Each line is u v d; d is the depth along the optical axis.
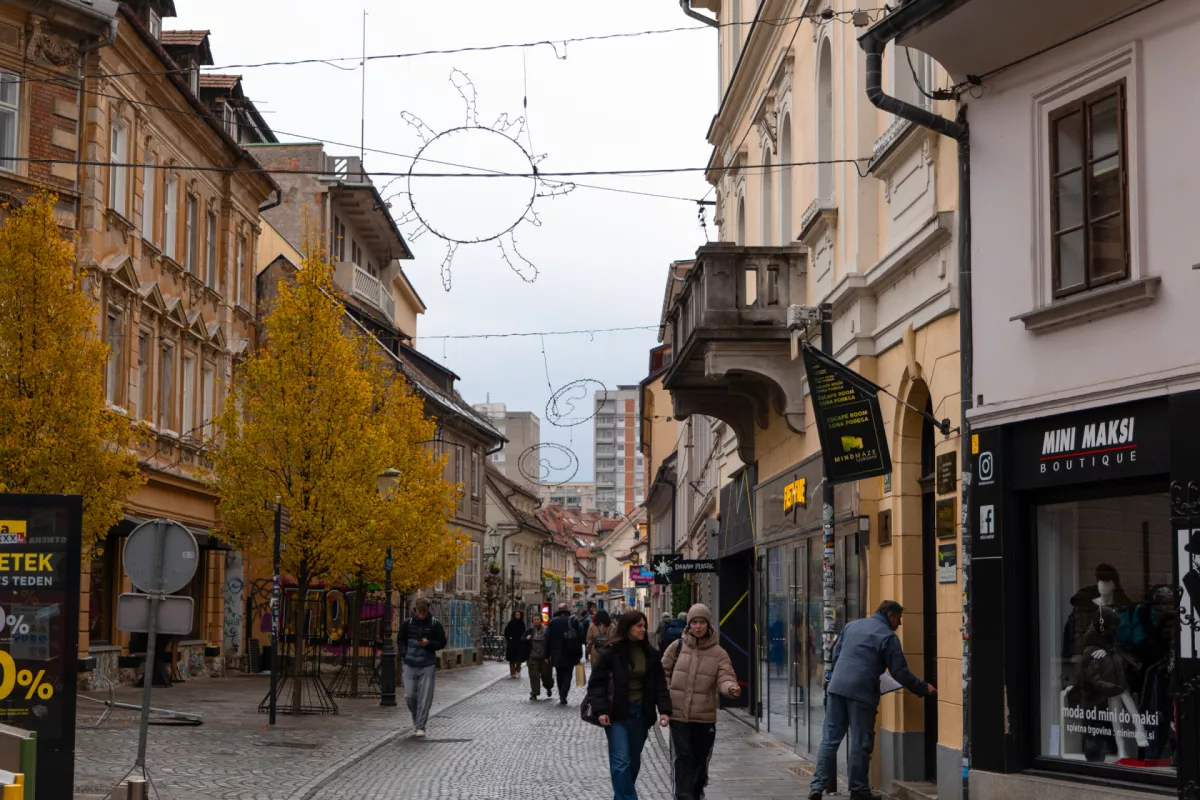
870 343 16.11
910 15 12.09
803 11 19.88
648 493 67.19
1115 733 10.95
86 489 23.22
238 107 45.69
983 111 12.38
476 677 47.59
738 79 25.62
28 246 23.28
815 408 14.70
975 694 12.16
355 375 27.81
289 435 27.19
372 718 26.19
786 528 21.12
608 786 16.55
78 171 28.52
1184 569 9.98
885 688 13.58
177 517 35.16
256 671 40.50
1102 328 10.98
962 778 12.35
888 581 15.40
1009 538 11.90
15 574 12.20
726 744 21.48
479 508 65.94
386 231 58.94
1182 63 10.34
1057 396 11.31
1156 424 10.45
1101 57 11.05
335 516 27.06
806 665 19.36
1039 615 11.77
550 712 29.86
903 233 14.88
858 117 16.30
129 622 13.74
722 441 30.88
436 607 54.59
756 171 25.02
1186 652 9.95
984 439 12.16
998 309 12.12
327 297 28.02
